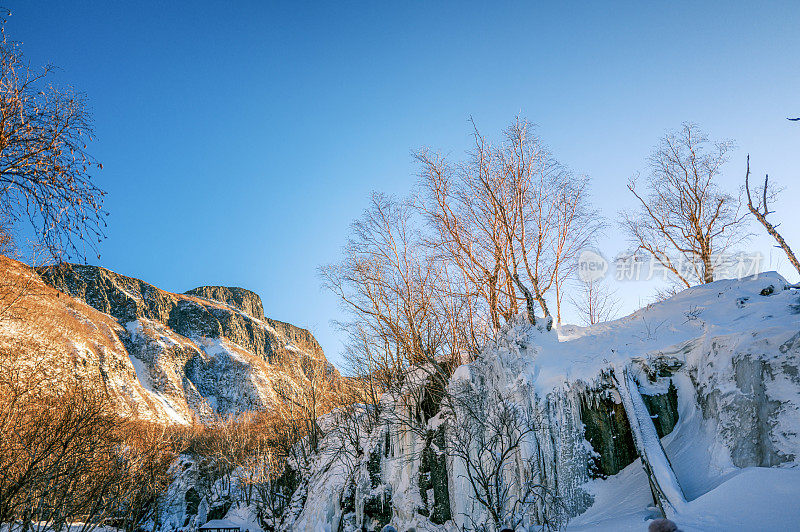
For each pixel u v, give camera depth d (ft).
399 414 87.71
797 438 34.19
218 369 481.46
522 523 52.31
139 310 531.50
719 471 38.78
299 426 129.08
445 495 72.74
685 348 49.42
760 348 39.88
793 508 29.94
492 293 83.46
